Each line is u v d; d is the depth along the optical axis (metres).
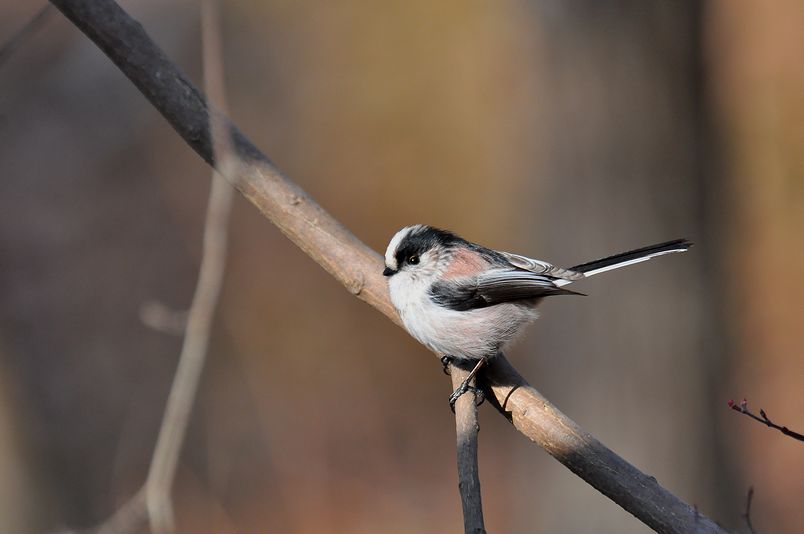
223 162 5.14
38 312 15.59
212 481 14.56
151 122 19.38
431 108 19.00
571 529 9.84
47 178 17.94
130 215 17.91
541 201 9.70
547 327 9.75
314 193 19.14
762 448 14.02
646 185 9.30
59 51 19.61
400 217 18.61
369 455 16.14
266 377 16.81
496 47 17.92
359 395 17.02
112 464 13.70
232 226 18.11
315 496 15.09
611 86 9.26
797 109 15.73
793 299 15.52
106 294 16.41
